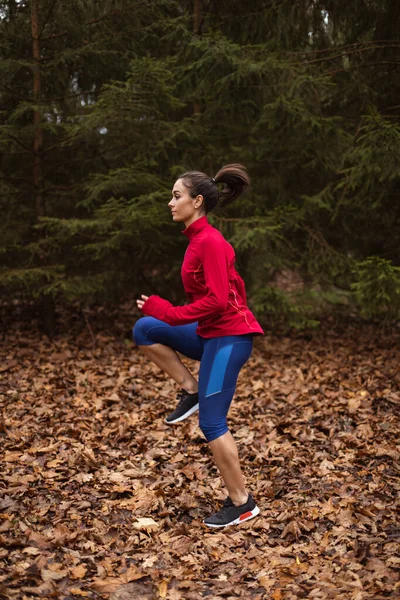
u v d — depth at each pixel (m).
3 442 4.32
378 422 4.88
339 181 7.54
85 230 7.75
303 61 7.45
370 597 2.46
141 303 3.03
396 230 7.87
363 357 7.23
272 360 7.23
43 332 8.23
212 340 3.11
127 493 3.60
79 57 7.23
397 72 7.27
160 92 6.88
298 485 3.71
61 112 7.61
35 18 7.18
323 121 7.29
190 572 2.76
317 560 2.85
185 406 3.39
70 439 4.42
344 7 7.46
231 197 3.28
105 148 7.89
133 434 4.65
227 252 3.03
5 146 7.44
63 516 3.24
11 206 7.78
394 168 5.91
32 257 7.54
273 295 7.57
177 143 7.88
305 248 8.08
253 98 7.44
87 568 2.77
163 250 8.38
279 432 4.75
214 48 6.89
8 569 2.65
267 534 3.16
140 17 7.46
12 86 7.48
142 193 7.73
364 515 3.26
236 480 3.17
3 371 6.37
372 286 6.32
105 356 7.23
